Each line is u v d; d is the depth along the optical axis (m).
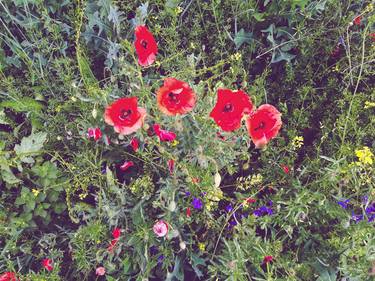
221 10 0.88
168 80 0.67
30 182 0.85
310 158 0.89
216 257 0.79
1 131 0.89
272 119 0.68
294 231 0.82
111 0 0.88
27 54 0.90
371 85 0.90
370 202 0.79
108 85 0.86
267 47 0.92
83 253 0.79
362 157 0.74
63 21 0.94
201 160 0.73
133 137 0.76
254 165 0.90
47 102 0.90
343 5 0.88
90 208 0.82
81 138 0.83
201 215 0.79
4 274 0.77
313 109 0.90
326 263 0.78
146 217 0.80
